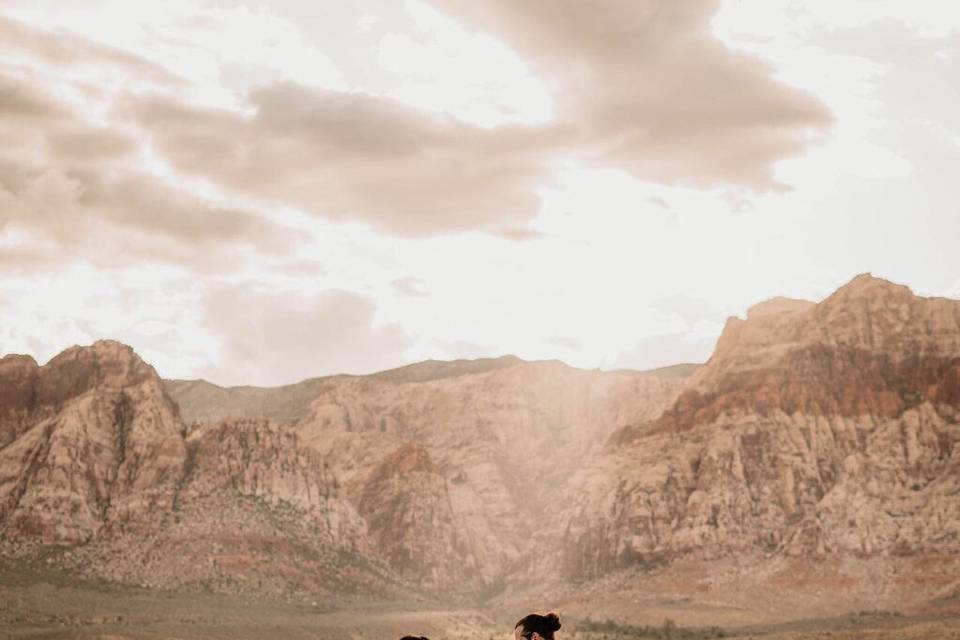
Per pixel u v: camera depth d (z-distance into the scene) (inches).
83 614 7657.5
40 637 6412.4
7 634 6422.2
